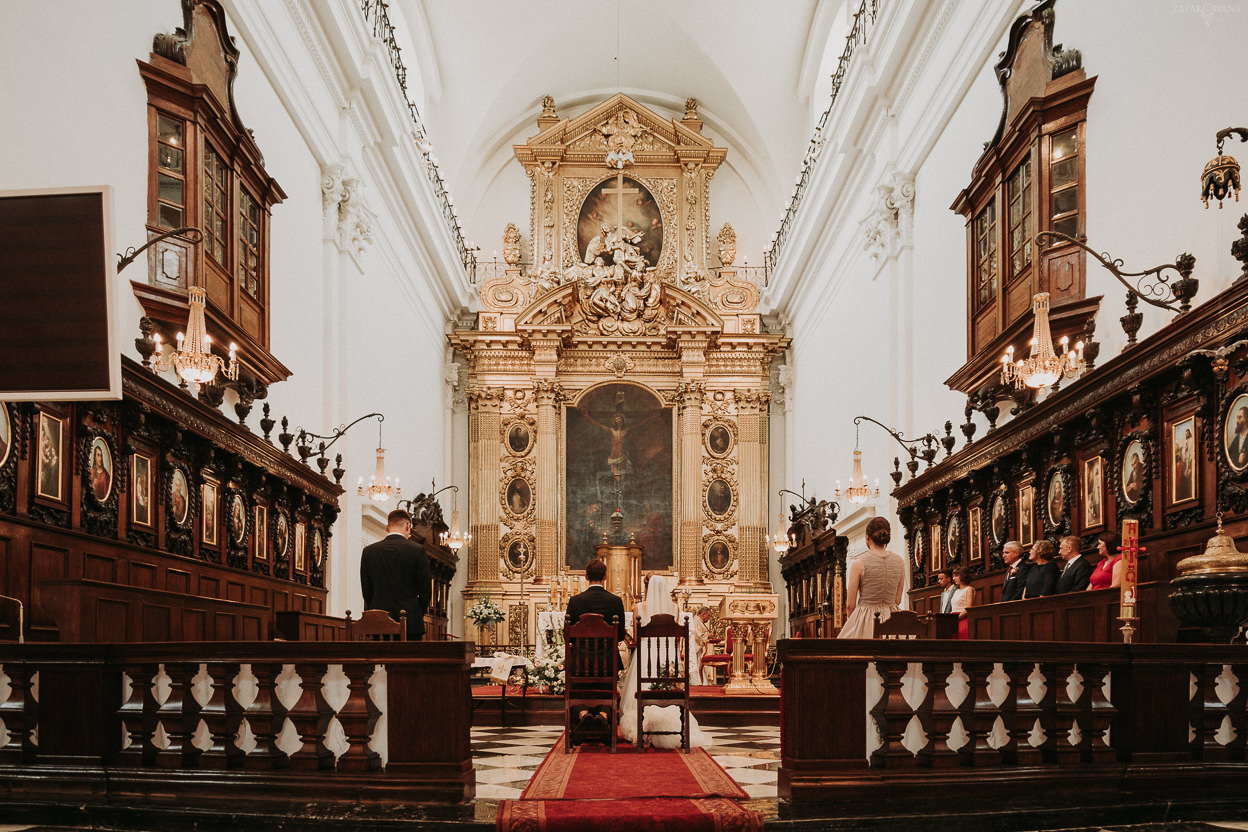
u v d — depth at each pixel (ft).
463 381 84.79
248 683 19.22
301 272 46.09
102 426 27.25
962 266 42.91
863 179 58.23
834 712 18.12
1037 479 34.76
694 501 81.97
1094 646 18.92
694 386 83.25
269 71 41.39
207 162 34.32
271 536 40.19
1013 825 17.47
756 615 64.39
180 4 33.40
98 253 18.66
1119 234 30.22
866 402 57.11
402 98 57.21
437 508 70.38
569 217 86.48
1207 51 25.76
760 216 90.33
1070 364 29.81
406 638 25.71
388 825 16.69
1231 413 23.62
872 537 24.86
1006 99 36.96
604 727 29.84
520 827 16.65
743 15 73.97
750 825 16.97
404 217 64.13
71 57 26.81
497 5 73.87
